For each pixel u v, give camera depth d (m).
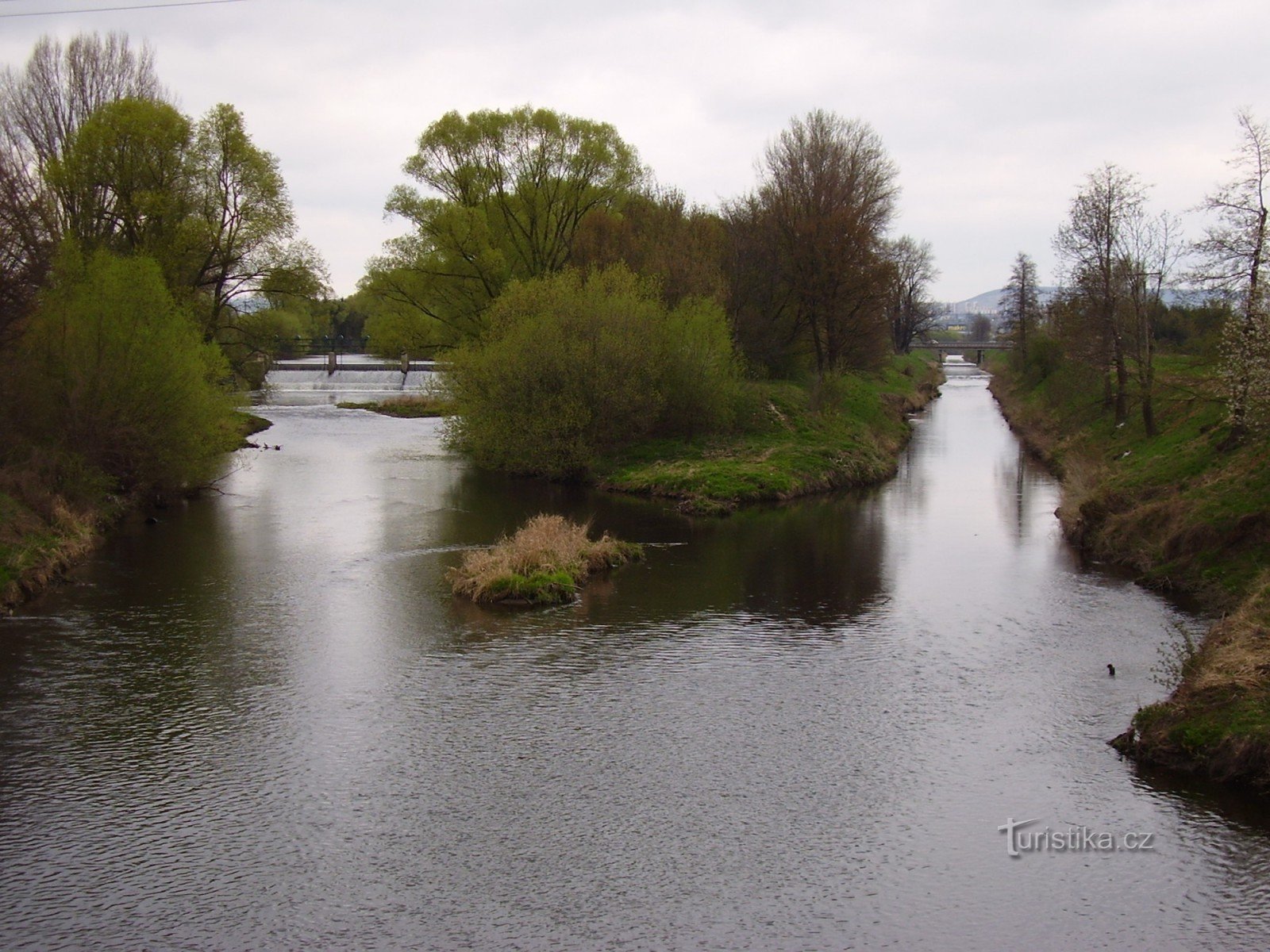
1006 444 52.12
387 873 10.72
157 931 9.70
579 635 18.73
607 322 38.66
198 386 30.67
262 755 13.43
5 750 13.47
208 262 43.62
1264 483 22.47
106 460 28.66
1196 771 12.94
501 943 9.58
